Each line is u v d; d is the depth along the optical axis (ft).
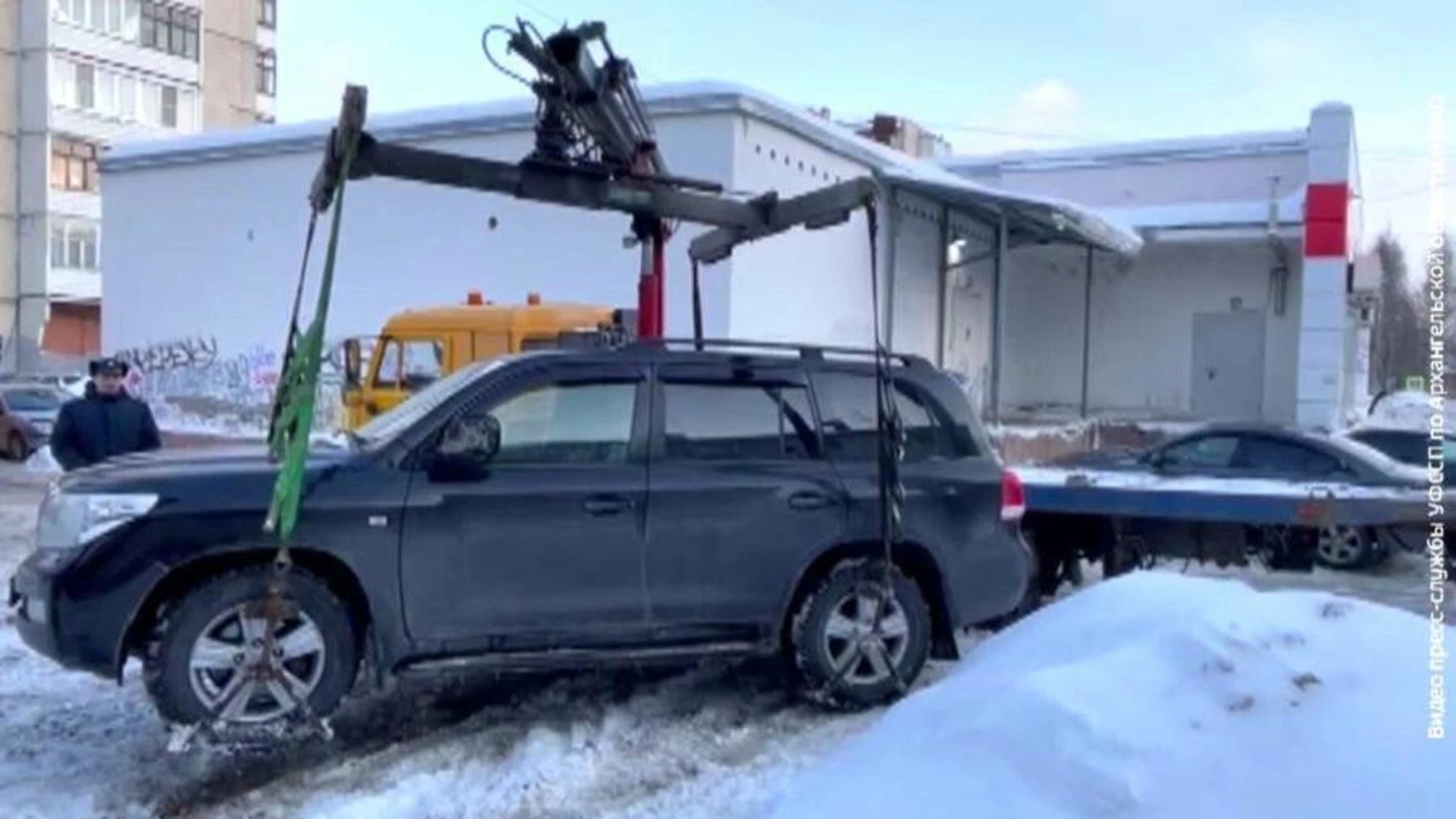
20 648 23.54
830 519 20.13
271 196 72.38
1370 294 88.12
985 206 68.03
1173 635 14.90
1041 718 13.41
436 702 20.39
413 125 64.95
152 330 76.64
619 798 16.16
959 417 21.99
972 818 12.61
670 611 19.16
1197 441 35.06
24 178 147.02
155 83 158.51
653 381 19.76
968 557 21.25
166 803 15.81
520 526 18.29
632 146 26.63
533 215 63.41
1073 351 93.91
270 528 16.37
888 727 15.47
